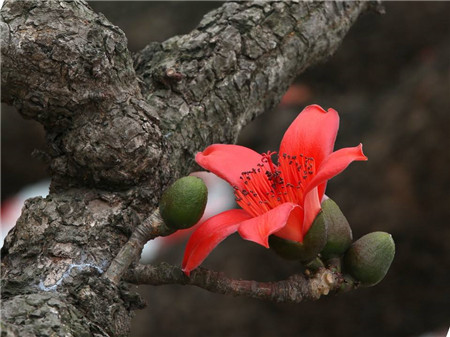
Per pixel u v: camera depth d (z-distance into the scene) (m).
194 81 1.29
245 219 1.20
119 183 1.23
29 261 1.21
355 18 1.40
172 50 1.30
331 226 1.23
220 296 1.74
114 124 1.23
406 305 1.67
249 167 1.23
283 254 1.21
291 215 1.21
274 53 1.33
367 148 1.76
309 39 1.34
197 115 1.28
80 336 1.17
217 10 1.33
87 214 1.22
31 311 1.17
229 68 1.30
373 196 1.71
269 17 1.33
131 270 1.21
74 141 1.23
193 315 1.72
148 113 1.24
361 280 1.23
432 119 1.69
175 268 1.21
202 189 1.20
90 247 1.21
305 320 1.70
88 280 1.20
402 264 1.67
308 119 1.23
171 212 1.19
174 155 1.26
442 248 1.65
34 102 1.23
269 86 1.32
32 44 1.21
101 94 1.23
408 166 1.69
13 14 1.22
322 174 1.18
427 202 1.66
